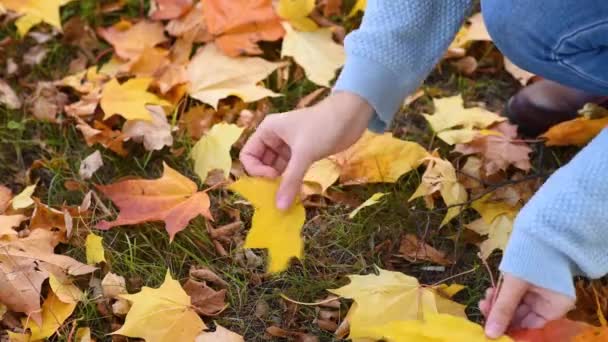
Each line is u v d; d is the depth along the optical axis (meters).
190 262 1.46
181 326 1.36
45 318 1.39
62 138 1.59
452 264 1.45
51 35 1.71
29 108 1.62
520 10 1.31
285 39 1.66
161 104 1.59
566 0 1.27
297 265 1.45
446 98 1.59
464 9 1.37
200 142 1.53
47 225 1.47
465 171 1.52
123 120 1.60
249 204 1.51
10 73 1.66
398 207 1.50
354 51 1.34
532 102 1.56
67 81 1.63
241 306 1.42
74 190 1.53
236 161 1.55
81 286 1.44
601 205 1.23
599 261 1.26
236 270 1.45
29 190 1.50
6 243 1.42
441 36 1.37
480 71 1.67
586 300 1.39
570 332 1.29
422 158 1.51
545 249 1.24
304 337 1.38
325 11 1.73
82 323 1.40
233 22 1.66
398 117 1.61
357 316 1.35
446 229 1.49
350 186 1.52
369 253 1.47
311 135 1.31
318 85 1.65
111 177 1.55
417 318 1.36
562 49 1.31
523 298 1.29
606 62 1.31
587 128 1.51
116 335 1.38
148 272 1.45
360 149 1.51
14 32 1.71
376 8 1.35
